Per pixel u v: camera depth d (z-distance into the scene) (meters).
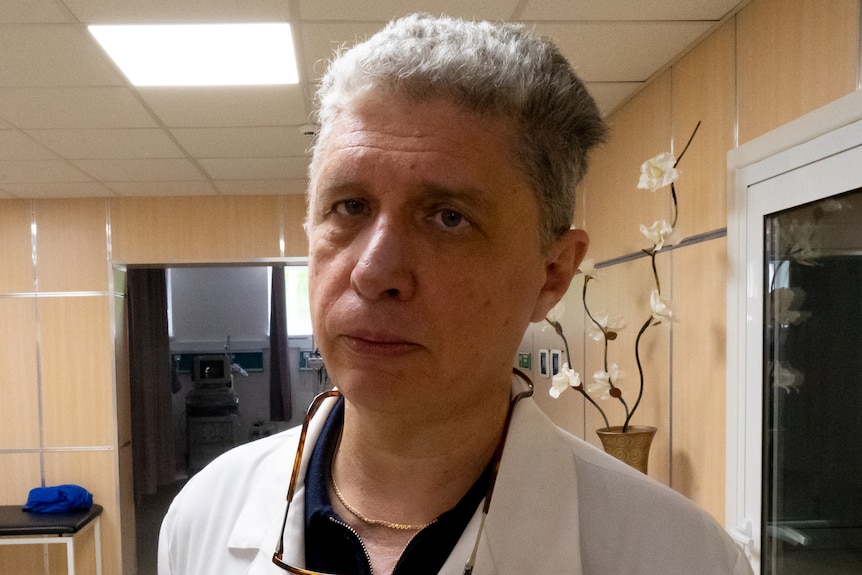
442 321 0.49
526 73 0.52
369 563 0.58
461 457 0.59
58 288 4.01
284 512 0.65
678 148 2.01
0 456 3.94
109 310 4.03
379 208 0.51
